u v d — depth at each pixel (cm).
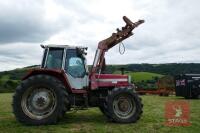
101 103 1112
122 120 1040
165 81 3028
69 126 974
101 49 1138
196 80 2414
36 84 1008
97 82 1108
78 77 1088
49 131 891
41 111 1014
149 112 1336
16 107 998
